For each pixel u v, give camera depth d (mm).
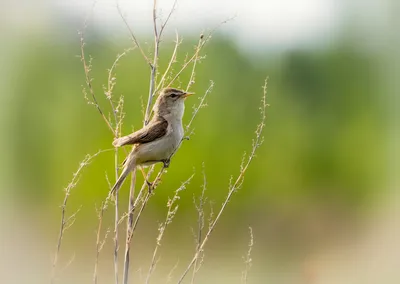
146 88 17797
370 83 23375
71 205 17172
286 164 21594
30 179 19484
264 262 14883
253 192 20344
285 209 20406
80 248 15070
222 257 15367
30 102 20344
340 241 16750
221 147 19953
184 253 14250
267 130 21656
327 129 22922
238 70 21547
